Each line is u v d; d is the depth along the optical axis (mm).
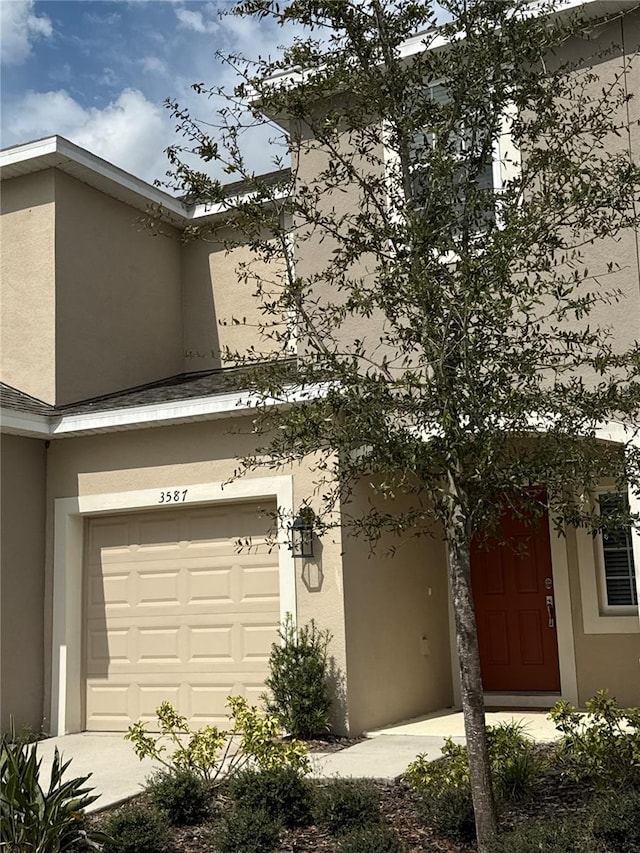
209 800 6875
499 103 6070
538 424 5613
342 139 9703
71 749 9836
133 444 11133
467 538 5566
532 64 6227
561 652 10719
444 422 5129
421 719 10344
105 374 12758
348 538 9680
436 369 5484
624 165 6098
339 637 9445
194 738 7289
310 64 6359
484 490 5555
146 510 11109
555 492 5637
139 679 10867
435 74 6250
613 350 8953
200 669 10516
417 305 5602
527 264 5828
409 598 10797
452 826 5934
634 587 10516
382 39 6242
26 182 12516
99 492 11258
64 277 12273
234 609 10422
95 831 6008
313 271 10500
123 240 13430
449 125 5988
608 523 5570
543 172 6094
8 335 12336
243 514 10539
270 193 6348
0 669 10664
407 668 10500
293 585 9766
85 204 12805
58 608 11234
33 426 11133
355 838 5684
